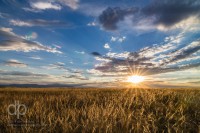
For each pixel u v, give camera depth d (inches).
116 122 181.0
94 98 347.6
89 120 189.2
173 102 293.0
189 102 266.1
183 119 203.2
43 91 565.3
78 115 214.7
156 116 219.3
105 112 208.2
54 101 322.0
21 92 549.3
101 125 171.5
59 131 171.9
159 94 348.5
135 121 195.5
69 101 323.9
